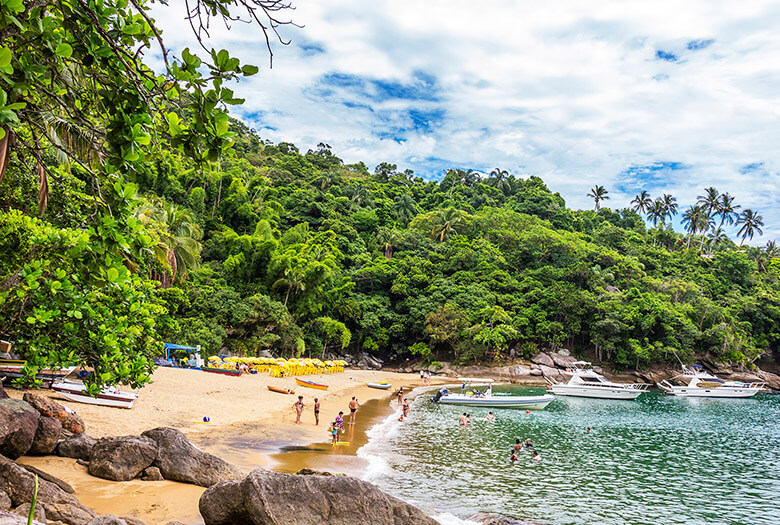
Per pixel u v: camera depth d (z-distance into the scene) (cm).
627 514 1591
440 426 2995
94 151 451
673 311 7112
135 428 1734
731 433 3316
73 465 1141
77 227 1312
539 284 7675
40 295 737
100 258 457
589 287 7844
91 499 989
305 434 2312
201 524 947
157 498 1048
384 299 7538
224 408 2573
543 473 2031
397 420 3127
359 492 934
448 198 13162
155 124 397
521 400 4047
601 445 2745
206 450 1712
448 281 7675
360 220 9762
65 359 791
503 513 1496
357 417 3091
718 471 2266
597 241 10994
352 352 7262
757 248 10900
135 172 421
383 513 943
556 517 1511
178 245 3706
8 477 807
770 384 6762
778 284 9106
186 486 1157
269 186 10281
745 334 7281
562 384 5241
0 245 995
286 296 6106
